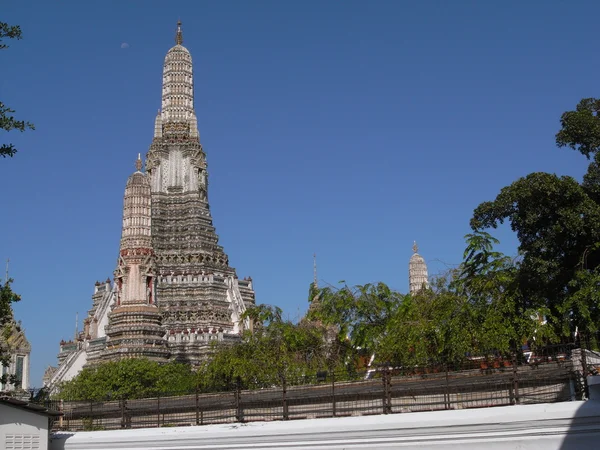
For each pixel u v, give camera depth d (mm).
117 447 34844
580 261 41688
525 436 27172
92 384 81250
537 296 44500
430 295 58594
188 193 128875
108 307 123562
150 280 103875
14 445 33375
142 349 96500
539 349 37062
